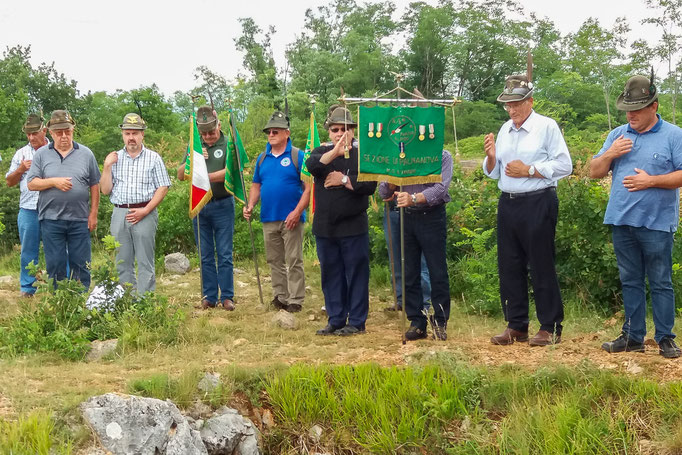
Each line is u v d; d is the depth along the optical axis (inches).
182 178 340.5
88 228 330.3
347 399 211.3
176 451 188.1
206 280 338.6
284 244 333.7
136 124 306.5
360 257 279.6
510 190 241.1
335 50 2819.9
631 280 229.5
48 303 276.7
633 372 214.8
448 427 205.9
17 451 168.4
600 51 1176.8
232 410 209.2
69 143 323.3
